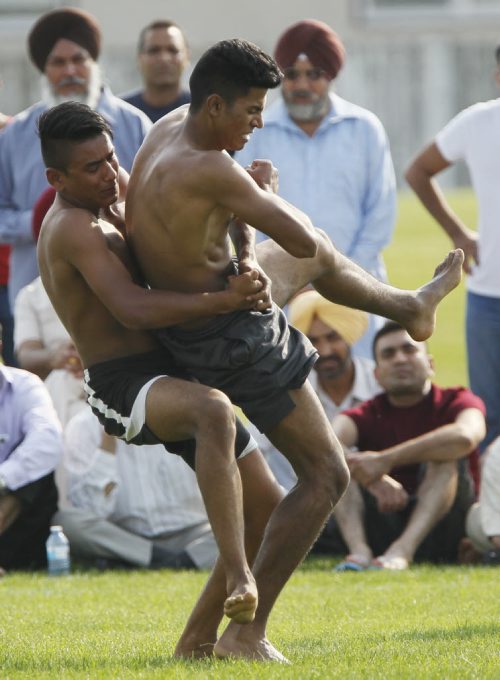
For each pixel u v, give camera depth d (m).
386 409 31.36
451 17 131.75
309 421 18.14
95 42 35.16
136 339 18.31
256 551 19.11
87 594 26.03
